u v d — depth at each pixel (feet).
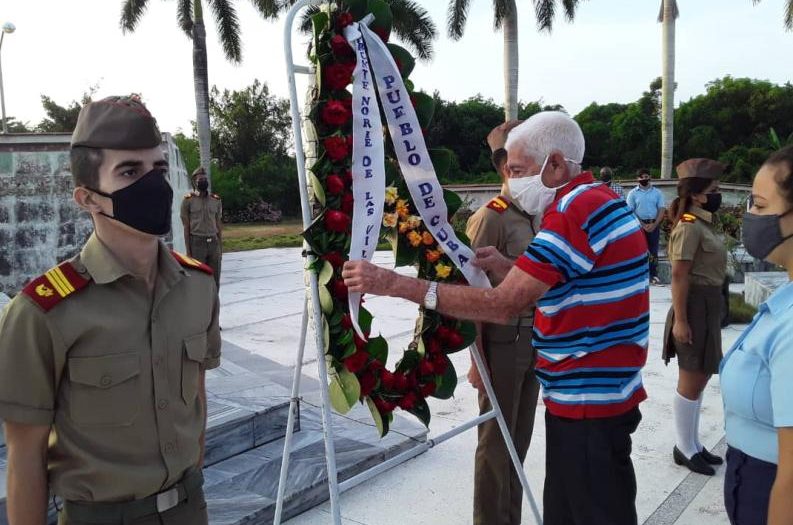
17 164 31.53
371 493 11.36
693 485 11.73
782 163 5.28
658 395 16.37
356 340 7.07
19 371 4.64
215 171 116.16
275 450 12.03
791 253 5.33
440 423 14.71
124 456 5.01
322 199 6.80
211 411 12.10
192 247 27.50
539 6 63.05
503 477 9.45
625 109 125.18
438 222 7.70
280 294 32.96
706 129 108.17
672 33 68.59
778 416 4.91
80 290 4.85
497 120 122.42
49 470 5.05
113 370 4.89
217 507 9.93
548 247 6.58
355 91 6.85
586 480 6.95
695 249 11.75
